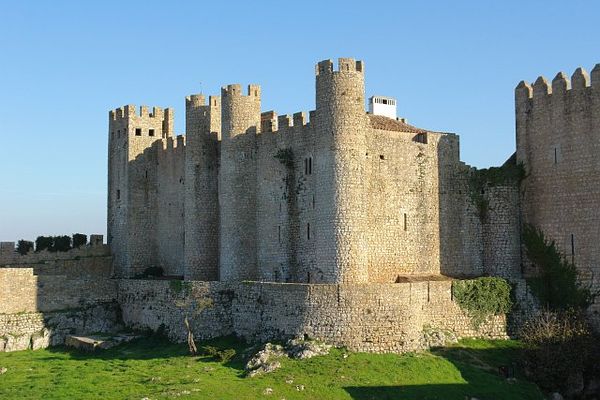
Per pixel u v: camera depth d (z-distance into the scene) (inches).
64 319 3014.3
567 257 2586.1
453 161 2910.9
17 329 2928.2
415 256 2815.0
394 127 2844.5
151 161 3604.8
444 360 2288.4
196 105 3105.3
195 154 3090.6
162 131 3651.6
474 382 2164.1
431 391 2073.1
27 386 2172.7
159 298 2925.7
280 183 2839.6
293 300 2412.6
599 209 2502.5
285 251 2802.7
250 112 2938.0
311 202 2736.2
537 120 2719.0
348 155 2539.4
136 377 2218.3
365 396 2016.5
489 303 2588.6
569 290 2559.1
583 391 2272.4
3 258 3437.5
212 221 3073.3
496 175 2817.4
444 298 2534.5
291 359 2251.5
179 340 2780.5
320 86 2591.0
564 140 2623.0
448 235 2874.0
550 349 2279.8
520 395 2117.4
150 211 3577.8
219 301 2704.2
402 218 2800.2
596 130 2527.1
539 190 2699.3
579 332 2352.4
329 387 2052.2
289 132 2829.7
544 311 2539.4
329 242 2529.5
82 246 3609.7
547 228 2659.9
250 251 2898.6
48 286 3065.9
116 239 3599.9
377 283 2491.4
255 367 2220.7
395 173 2805.1
